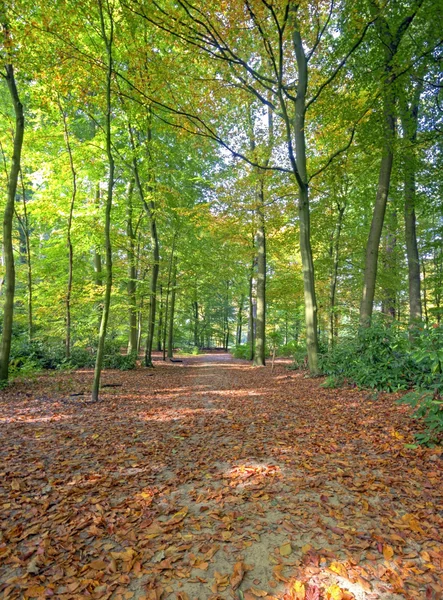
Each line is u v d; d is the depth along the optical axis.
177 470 3.79
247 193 13.36
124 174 14.13
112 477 3.61
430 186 10.72
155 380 11.14
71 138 11.73
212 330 38.28
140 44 8.18
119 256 16.19
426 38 8.22
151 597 1.98
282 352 22.70
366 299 9.42
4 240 8.48
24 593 2.02
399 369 6.90
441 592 1.97
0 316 13.80
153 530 2.65
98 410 6.64
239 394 8.43
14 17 6.60
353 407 6.12
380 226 9.38
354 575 2.12
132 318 16.59
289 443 4.56
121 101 8.91
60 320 14.46
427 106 10.88
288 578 2.11
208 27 7.29
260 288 15.73
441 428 4.10
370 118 9.09
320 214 13.01
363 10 7.40
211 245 17.78
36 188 14.03
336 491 3.19
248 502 3.05
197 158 16.12
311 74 9.89
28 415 6.11
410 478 3.37
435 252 15.59
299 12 7.80
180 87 8.66
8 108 11.31
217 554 2.37
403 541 2.43
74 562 2.30
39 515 2.86
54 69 7.24
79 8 6.61
